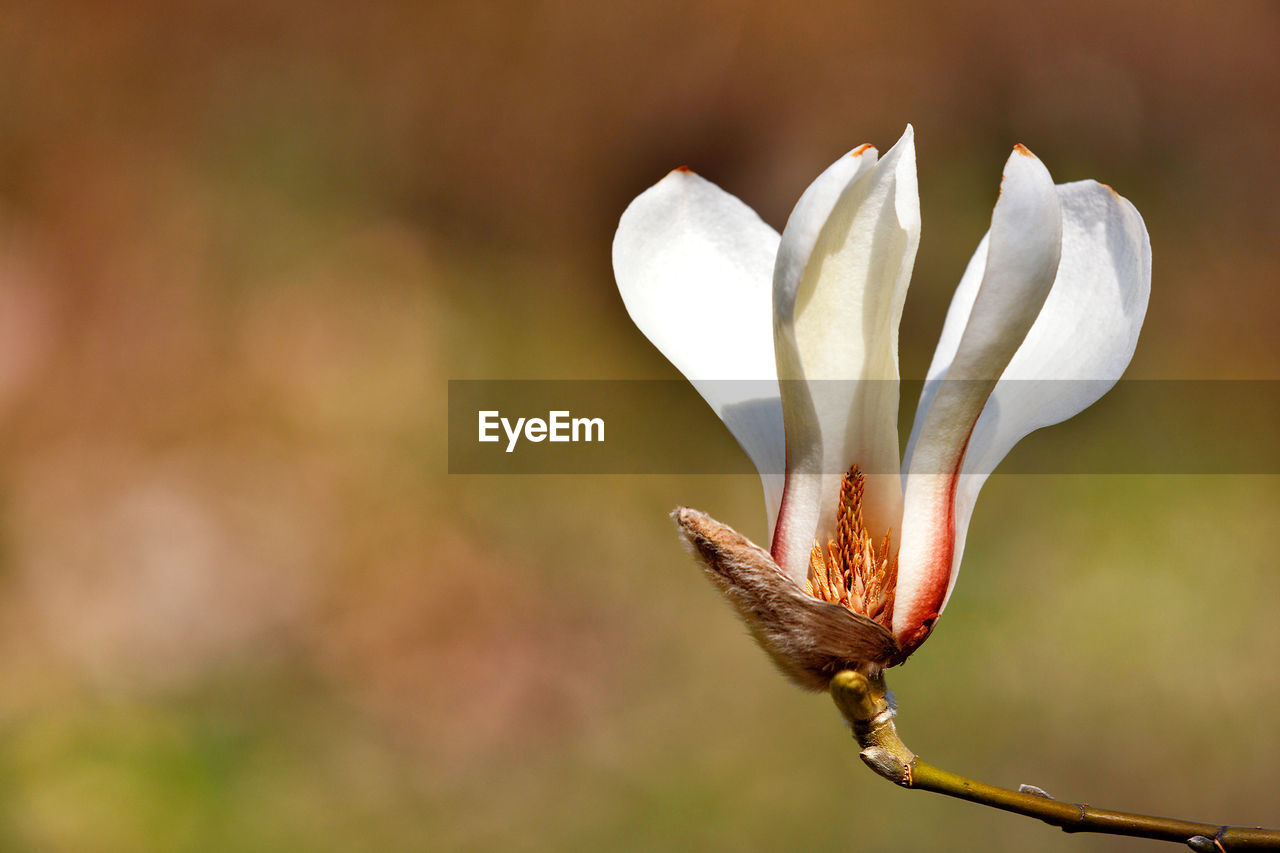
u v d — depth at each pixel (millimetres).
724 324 703
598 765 1351
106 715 1352
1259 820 1259
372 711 1418
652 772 1330
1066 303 695
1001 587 1457
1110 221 695
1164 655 1376
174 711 1378
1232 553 1486
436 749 1378
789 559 681
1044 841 1225
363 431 1830
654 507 1681
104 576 1572
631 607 1540
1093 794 1273
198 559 1609
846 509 679
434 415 1876
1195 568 1463
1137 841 1218
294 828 1258
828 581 680
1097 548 1504
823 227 667
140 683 1416
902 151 670
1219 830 667
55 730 1324
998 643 1395
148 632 1500
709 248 707
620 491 1707
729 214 708
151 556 1603
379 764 1350
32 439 1816
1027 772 1284
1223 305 1969
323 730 1386
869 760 673
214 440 1828
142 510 1675
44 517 1662
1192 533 1514
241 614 1541
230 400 1906
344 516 1670
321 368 1956
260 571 1603
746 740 1345
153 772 1280
